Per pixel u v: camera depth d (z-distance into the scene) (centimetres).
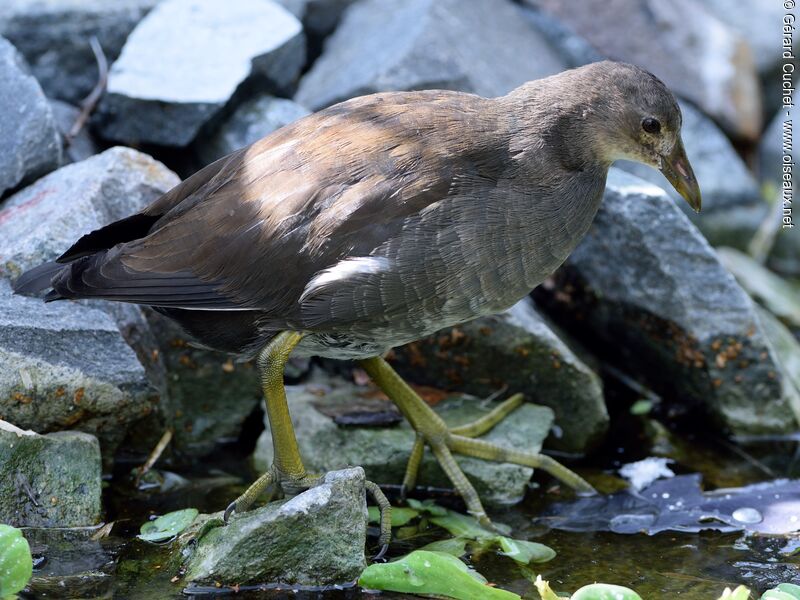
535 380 969
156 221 802
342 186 754
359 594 735
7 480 777
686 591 752
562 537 834
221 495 873
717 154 1278
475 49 1215
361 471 754
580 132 788
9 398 798
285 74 1166
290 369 996
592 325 1078
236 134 1109
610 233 1005
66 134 1075
